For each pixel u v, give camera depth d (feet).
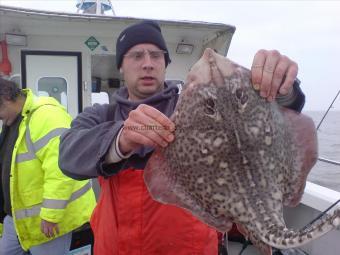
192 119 5.35
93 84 21.29
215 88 5.38
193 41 17.63
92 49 17.15
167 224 6.62
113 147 5.53
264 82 5.24
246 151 5.13
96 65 20.10
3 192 11.31
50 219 10.18
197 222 6.73
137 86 7.10
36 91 16.92
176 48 17.69
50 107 10.68
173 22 15.53
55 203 10.15
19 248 11.66
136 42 7.02
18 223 10.77
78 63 17.15
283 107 5.68
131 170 6.66
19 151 10.46
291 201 5.36
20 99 10.73
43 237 10.98
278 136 5.29
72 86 17.26
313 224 4.24
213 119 5.27
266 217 4.75
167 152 5.49
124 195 6.68
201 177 5.26
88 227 12.41
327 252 10.67
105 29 16.46
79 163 5.78
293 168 5.35
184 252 6.66
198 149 5.26
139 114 5.20
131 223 6.66
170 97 7.02
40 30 16.31
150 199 6.61
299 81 5.57
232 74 5.44
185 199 5.39
